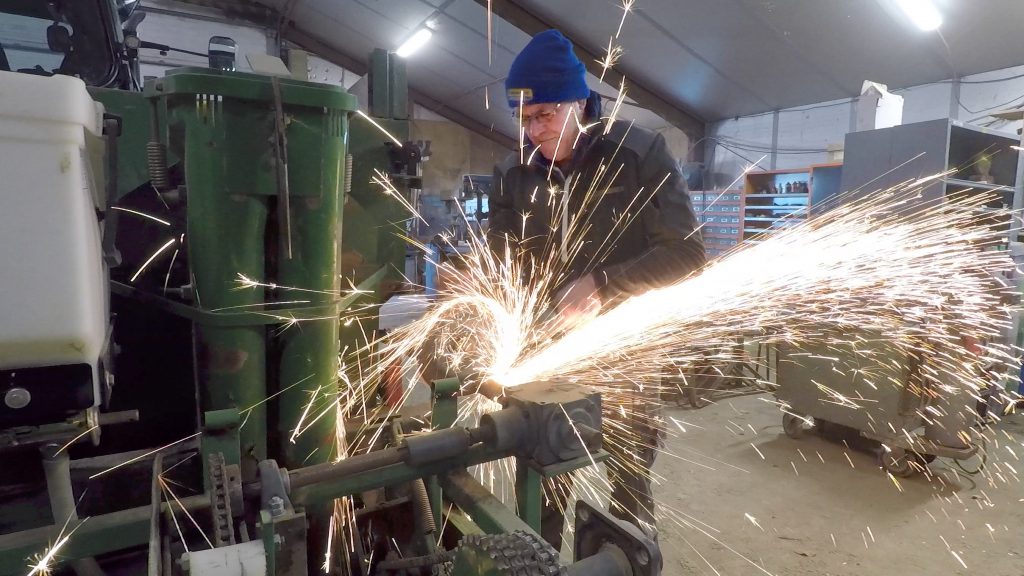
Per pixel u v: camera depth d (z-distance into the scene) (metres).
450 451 1.11
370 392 1.90
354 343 1.99
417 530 1.37
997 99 5.47
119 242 1.56
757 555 2.45
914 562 2.42
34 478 1.16
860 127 4.54
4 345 0.81
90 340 0.87
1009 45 5.07
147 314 1.59
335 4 8.81
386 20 8.74
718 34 6.40
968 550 2.50
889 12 5.15
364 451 1.67
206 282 1.13
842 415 3.40
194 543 1.10
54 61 1.95
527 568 0.80
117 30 2.04
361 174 1.97
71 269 0.84
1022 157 4.29
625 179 1.79
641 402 1.83
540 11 7.29
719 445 3.58
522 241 2.00
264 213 1.14
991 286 3.52
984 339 3.56
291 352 1.23
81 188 0.84
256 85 1.06
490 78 9.75
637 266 1.64
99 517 1.06
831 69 6.35
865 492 3.01
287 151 1.11
